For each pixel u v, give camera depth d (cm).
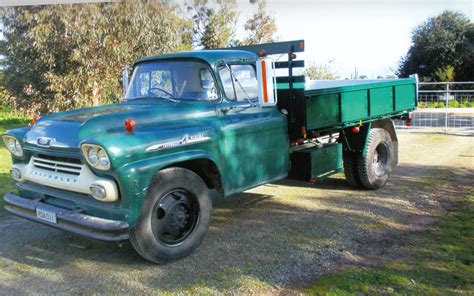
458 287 377
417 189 700
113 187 382
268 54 593
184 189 436
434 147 1098
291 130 586
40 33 1060
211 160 456
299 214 582
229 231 521
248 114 514
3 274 417
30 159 462
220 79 495
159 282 396
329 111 607
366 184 688
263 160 528
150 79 527
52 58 1116
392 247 467
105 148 373
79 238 505
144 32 1135
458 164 884
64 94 1160
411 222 544
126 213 383
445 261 429
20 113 1302
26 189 462
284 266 424
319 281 392
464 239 485
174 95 502
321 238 494
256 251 460
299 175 611
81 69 1118
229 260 439
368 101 677
